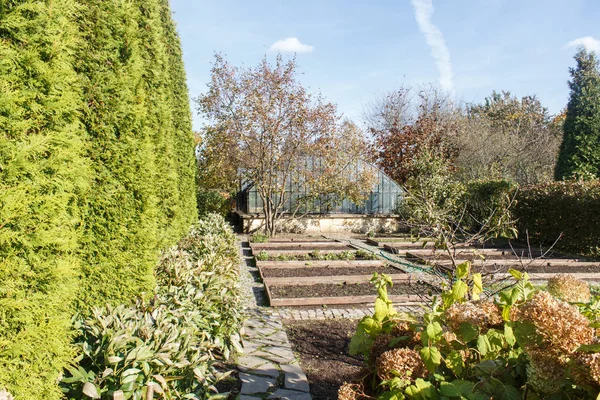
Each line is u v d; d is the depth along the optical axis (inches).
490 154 820.0
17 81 90.9
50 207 93.8
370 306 244.5
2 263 84.5
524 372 68.6
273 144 542.9
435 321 81.7
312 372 151.9
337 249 450.3
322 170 581.3
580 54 594.6
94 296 141.2
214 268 203.5
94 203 144.5
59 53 100.0
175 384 110.7
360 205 632.4
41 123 96.7
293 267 348.8
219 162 548.7
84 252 140.4
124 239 149.7
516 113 1091.9
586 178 533.3
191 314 142.3
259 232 569.3
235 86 537.0
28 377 87.5
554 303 61.3
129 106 154.4
